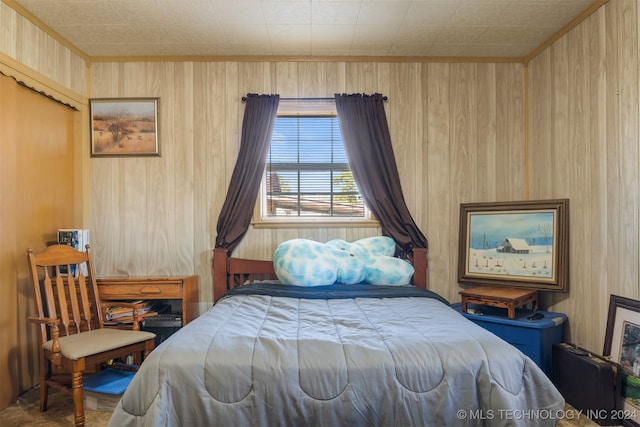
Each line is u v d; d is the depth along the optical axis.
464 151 3.22
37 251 2.68
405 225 3.10
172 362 1.52
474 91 3.23
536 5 2.44
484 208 3.06
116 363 2.66
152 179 3.17
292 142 3.25
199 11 2.50
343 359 1.55
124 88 3.16
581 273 2.54
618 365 2.09
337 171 3.28
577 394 2.19
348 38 2.89
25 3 2.38
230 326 1.85
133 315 2.52
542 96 2.99
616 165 2.24
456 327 1.84
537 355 2.40
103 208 3.16
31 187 2.62
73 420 2.15
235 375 1.50
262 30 2.76
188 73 3.18
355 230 3.21
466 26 2.71
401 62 3.21
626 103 2.16
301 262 2.69
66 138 3.00
